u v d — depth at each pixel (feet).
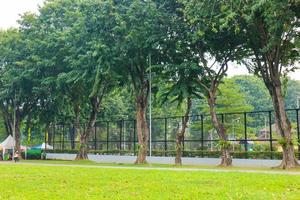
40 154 189.26
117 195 41.01
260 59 104.63
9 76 149.48
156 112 223.10
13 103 167.73
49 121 179.42
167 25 109.50
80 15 125.49
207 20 94.22
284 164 98.07
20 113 170.91
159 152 154.71
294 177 63.21
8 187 48.70
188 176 66.13
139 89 126.11
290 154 98.22
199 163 134.21
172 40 109.81
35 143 252.21
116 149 177.88
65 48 134.41
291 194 42.11
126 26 111.55
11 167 96.32
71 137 195.62
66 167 97.96
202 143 143.64
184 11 97.66
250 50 106.83
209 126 190.19
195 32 100.83
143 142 125.90
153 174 71.10
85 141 156.25
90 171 80.12
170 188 47.50
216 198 38.60
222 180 58.44
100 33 119.03
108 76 118.93
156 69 116.78
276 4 78.33
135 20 109.81
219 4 91.81
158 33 109.29
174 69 107.76
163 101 116.16
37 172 76.48
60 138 204.33
